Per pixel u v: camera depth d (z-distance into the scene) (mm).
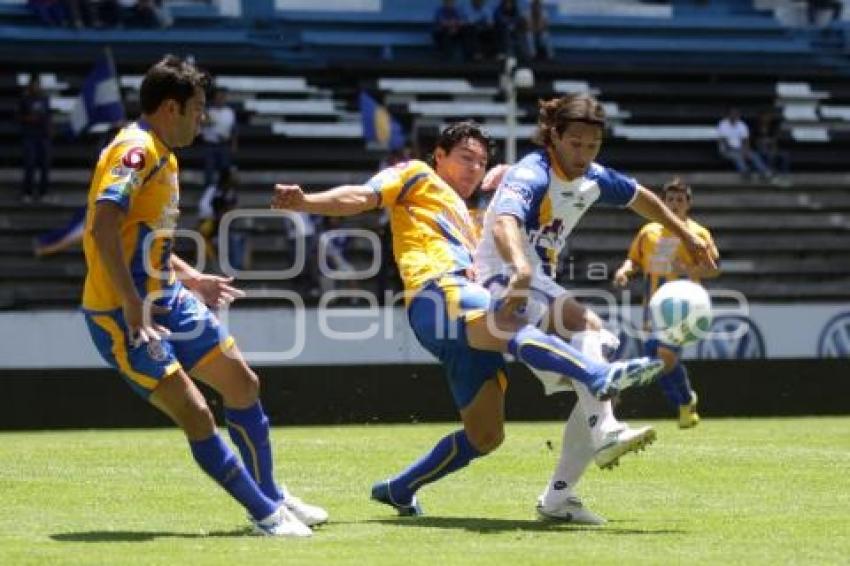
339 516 26172
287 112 84875
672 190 46188
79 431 53062
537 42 90750
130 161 22219
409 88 87688
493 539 22812
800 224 82188
